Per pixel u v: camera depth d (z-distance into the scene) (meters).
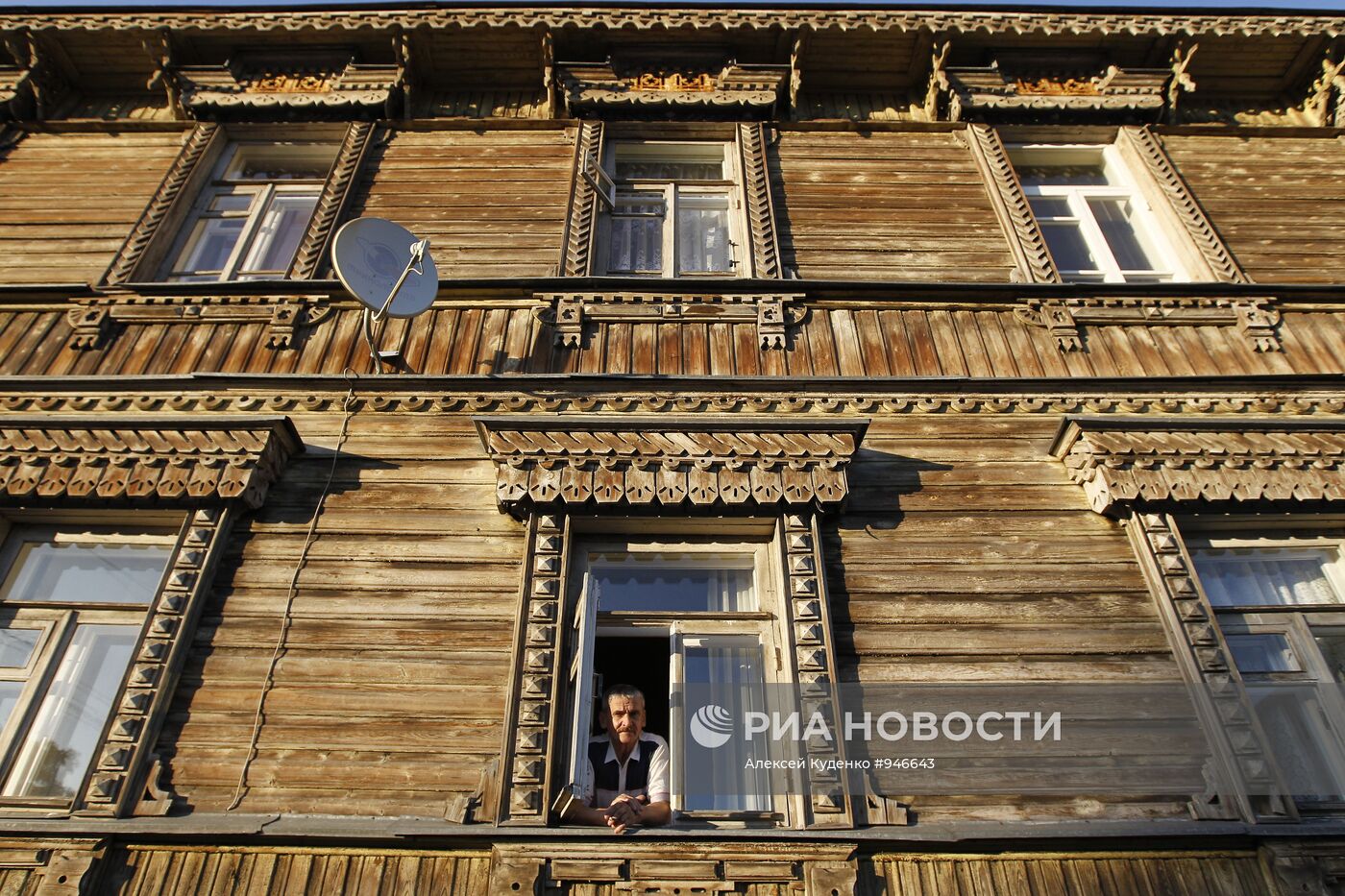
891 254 7.30
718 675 4.85
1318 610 5.09
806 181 7.95
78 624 5.01
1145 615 5.06
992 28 8.66
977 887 4.08
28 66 8.68
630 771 4.67
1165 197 7.85
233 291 6.76
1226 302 6.87
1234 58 8.82
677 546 5.32
